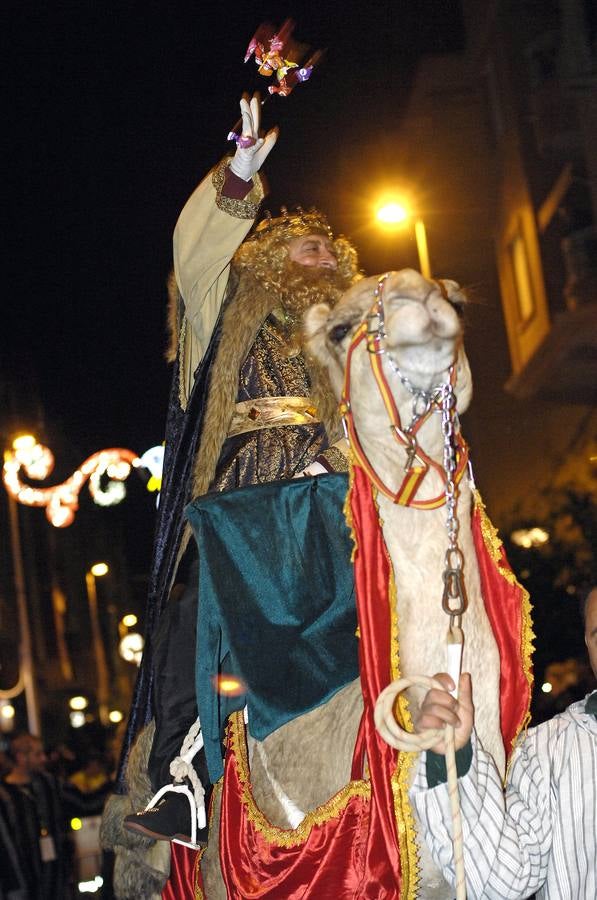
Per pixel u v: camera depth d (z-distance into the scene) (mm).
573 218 20172
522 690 3238
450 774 2863
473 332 22766
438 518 3104
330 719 3322
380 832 3006
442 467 3098
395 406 3006
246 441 3922
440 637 3074
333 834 3160
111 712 37406
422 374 2900
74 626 38688
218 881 3629
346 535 3414
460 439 3156
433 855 3045
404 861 2992
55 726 33750
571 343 20172
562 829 3363
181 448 4129
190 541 3953
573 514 13758
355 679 3330
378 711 2871
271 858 3289
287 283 4156
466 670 3090
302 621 3400
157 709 3787
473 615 3133
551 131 20016
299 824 3264
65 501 12766
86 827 11328
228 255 4062
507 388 22078
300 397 4008
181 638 3791
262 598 3414
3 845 9477
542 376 21125
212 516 3475
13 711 27938
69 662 37062
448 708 2885
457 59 23281
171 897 3859
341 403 3182
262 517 3455
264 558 3434
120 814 4102
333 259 4375
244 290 4164
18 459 12828
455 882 3023
